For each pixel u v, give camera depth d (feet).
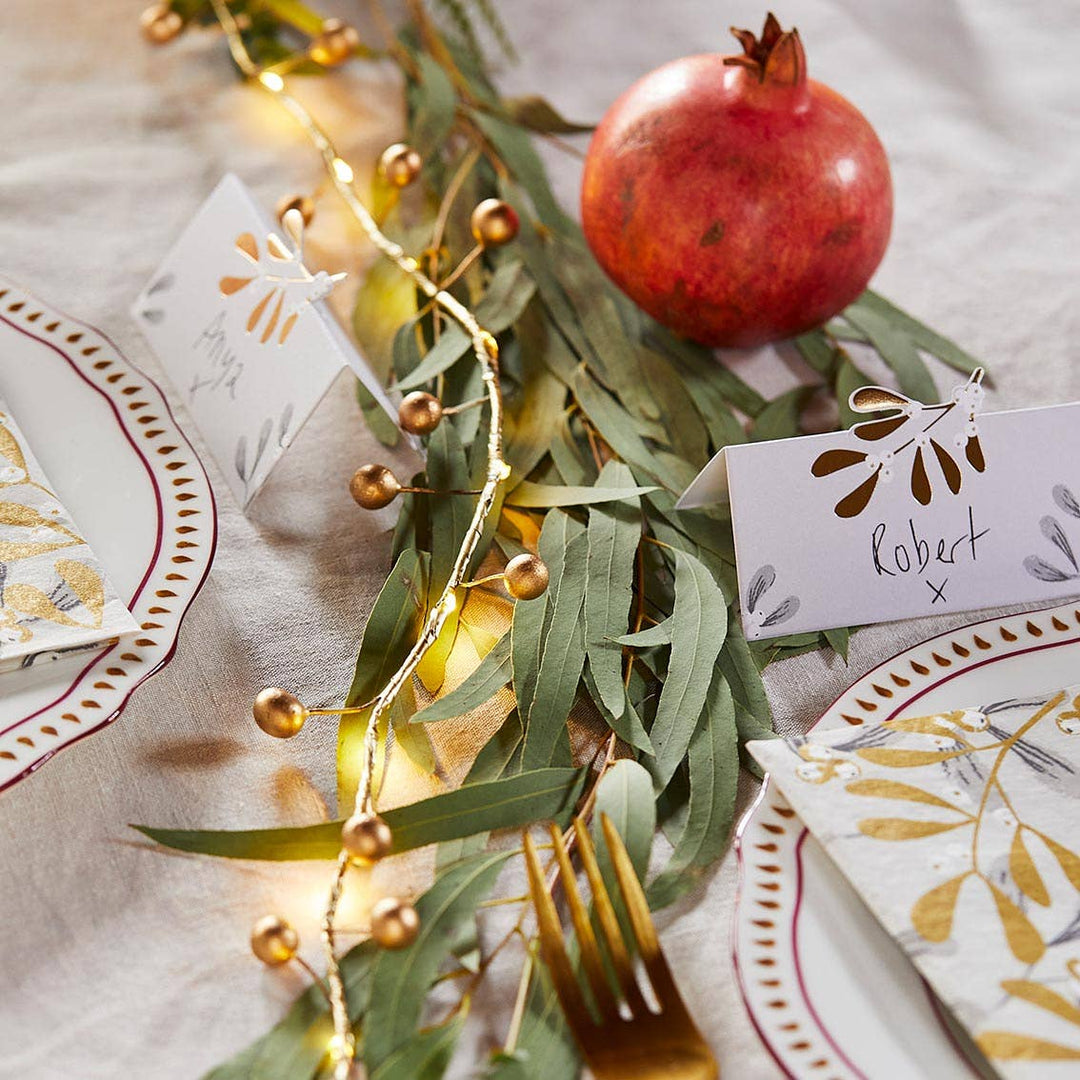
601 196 1.76
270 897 1.42
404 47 2.24
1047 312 1.99
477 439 1.72
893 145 2.22
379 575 1.67
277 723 1.46
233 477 1.70
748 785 1.50
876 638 1.63
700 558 1.64
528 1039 1.31
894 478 1.57
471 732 1.54
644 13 2.47
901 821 1.38
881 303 1.94
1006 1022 1.28
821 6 2.49
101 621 1.47
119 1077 1.33
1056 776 1.42
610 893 1.39
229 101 2.22
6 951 1.39
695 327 1.81
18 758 1.40
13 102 2.17
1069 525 1.61
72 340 1.70
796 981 1.32
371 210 2.06
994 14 2.48
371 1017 1.31
